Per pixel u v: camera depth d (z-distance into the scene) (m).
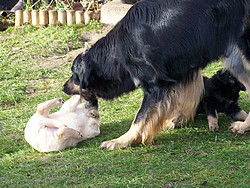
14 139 7.65
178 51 7.02
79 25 13.57
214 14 7.04
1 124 8.29
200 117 8.25
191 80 7.35
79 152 6.99
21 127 8.09
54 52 12.17
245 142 7.12
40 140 6.98
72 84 7.57
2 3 17.73
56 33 13.06
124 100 9.23
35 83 10.44
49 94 9.71
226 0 7.06
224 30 7.13
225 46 7.21
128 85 7.39
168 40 6.97
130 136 7.14
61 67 11.30
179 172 6.19
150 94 7.14
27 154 7.05
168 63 7.05
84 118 7.41
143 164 6.51
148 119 7.11
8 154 7.09
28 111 8.89
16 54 12.13
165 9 7.04
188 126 7.86
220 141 7.20
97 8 14.48
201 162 6.48
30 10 14.25
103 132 7.77
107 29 13.20
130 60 7.11
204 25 7.03
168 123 7.75
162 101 7.12
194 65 7.20
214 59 7.30
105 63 7.30
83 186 5.94
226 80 7.69
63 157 6.88
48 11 13.98
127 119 8.27
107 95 7.50
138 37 7.02
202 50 7.12
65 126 7.03
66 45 12.43
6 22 15.09
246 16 7.11
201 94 7.74
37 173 6.41
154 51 6.96
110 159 6.71
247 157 6.57
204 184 5.84
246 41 7.19
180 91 7.32
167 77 7.08
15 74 10.90
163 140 7.36
